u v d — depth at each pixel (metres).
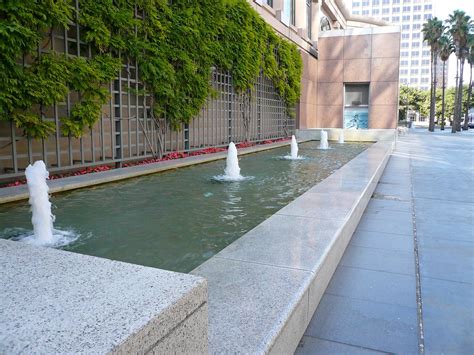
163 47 9.59
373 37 25.19
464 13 42.00
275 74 17.61
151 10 9.15
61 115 7.95
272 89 18.62
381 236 4.47
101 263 1.60
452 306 2.82
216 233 4.39
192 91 10.86
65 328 1.11
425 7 111.06
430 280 3.27
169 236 4.27
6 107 6.30
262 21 15.37
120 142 8.90
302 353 2.23
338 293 2.99
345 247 3.96
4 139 6.77
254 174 8.65
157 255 3.74
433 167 10.86
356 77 25.75
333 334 2.43
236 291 2.33
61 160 8.11
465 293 3.04
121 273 1.49
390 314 2.69
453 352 2.27
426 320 2.62
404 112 70.75
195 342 1.37
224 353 1.72
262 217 5.06
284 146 16.75
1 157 6.85
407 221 5.12
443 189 7.46
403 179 8.67
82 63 7.34
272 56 16.81
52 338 1.06
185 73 10.31
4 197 5.54
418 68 112.44
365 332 2.46
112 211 5.26
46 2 6.51
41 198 4.21
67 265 1.57
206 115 12.84
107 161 8.51
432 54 44.72
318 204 4.68
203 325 1.42
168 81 9.72
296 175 8.53
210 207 5.54
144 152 9.77
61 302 1.26
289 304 2.17
